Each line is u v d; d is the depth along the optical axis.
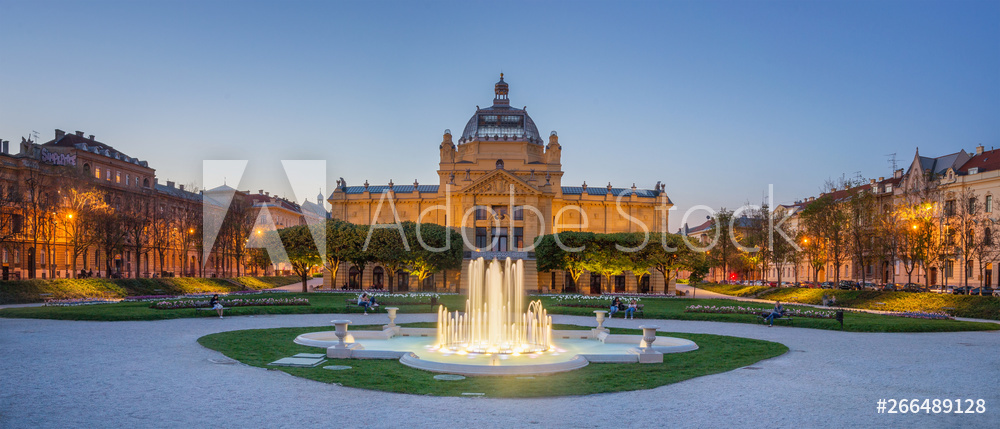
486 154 117.31
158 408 19.17
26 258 95.81
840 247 93.25
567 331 39.84
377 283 112.62
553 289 109.44
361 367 26.83
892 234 81.00
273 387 22.38
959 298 64.12
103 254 109.88
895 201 106.38
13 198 86.88
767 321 50.09
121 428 17.02
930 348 35.16
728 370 27.00
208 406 19.48
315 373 25.08
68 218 86.62
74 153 103.69
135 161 122.62
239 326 43.69
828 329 46.28
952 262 93.31
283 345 33.28
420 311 58.97
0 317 47.19
